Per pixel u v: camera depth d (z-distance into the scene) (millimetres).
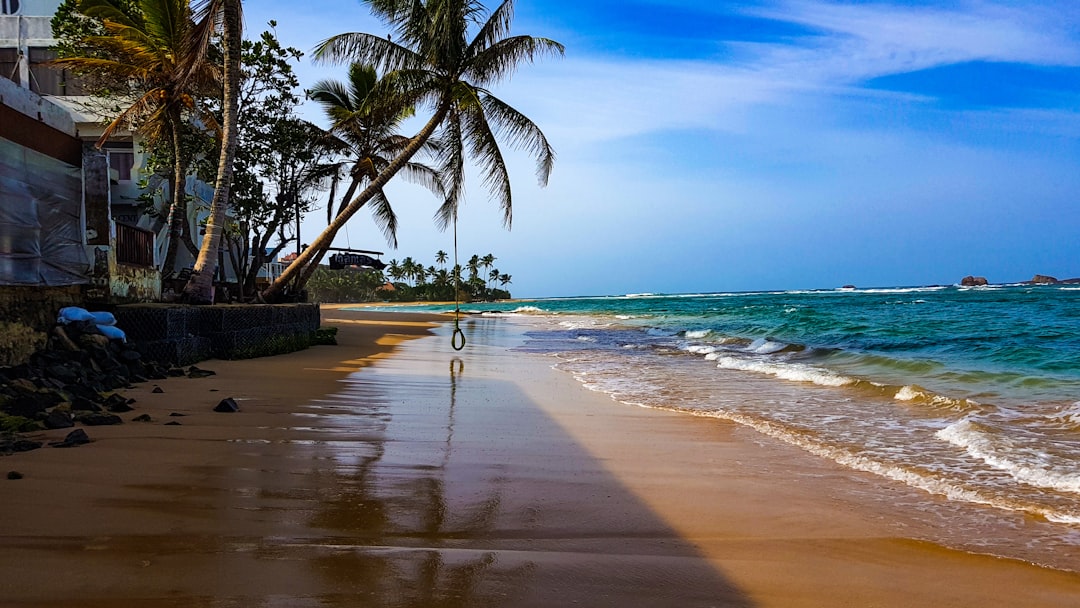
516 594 2980
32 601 2605
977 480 5316
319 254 23047
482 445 6199
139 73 16156
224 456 5211
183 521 3668
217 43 17656
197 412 7059
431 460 5520
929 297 70500
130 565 3023
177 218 16312
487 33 20062
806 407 8945
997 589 3289
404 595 2885
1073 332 20359
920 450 6395
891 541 3957
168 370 9961
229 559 3162
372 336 23594
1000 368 12992
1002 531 4156
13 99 9383
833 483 5219
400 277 157250
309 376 10781
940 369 12930
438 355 16641
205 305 13195
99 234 10680
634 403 9234
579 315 49844
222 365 11727
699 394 10148
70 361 8516
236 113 14891
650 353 18172
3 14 20438
